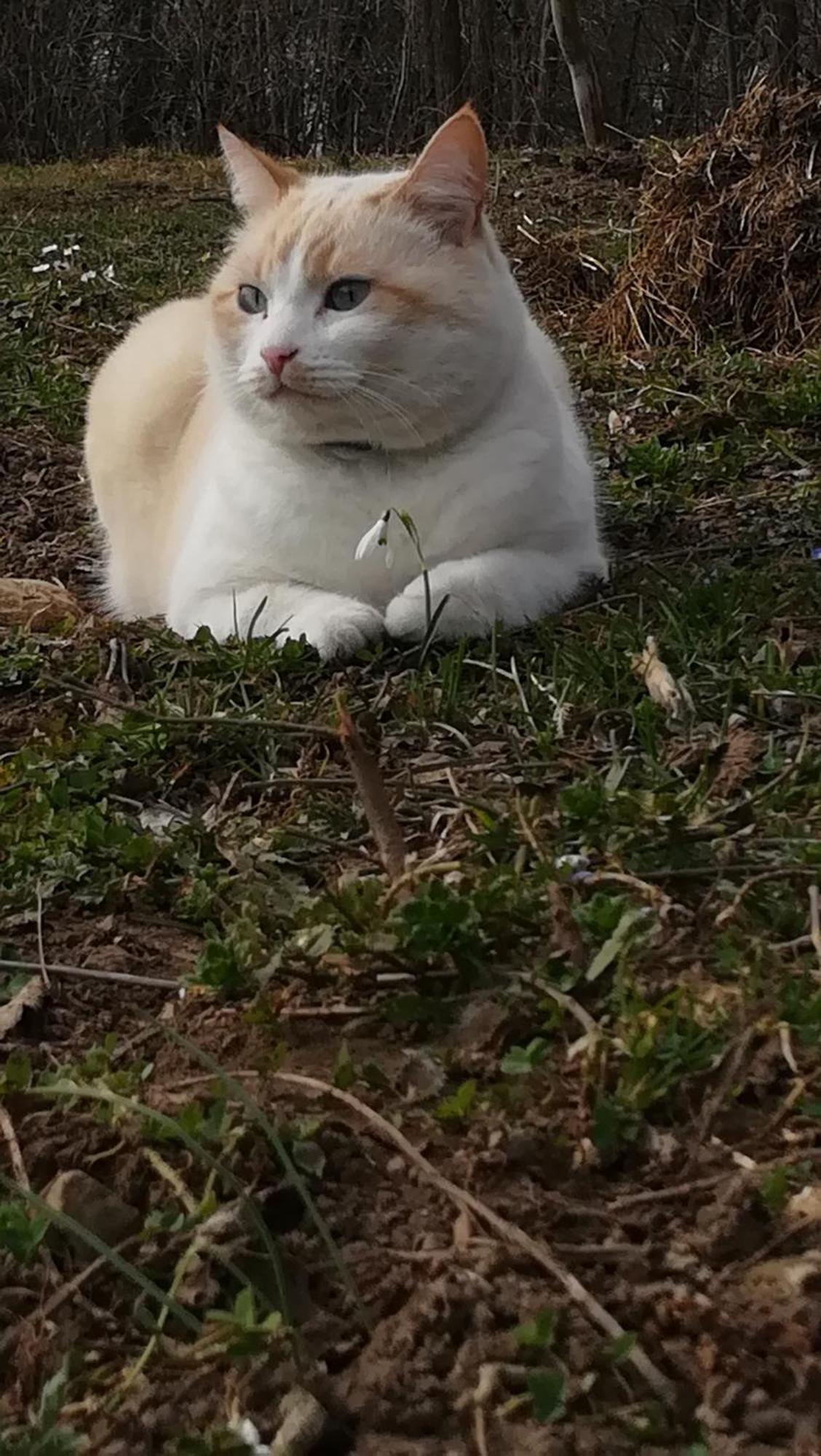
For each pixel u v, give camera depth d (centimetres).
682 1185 45
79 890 61
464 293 77
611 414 121
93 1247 44
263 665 77
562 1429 38
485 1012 52
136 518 96
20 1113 49
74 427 128
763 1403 38
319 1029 52
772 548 92
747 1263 43
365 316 75
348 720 60
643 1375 39
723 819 60
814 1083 48
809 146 144
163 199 292
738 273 142
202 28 508
